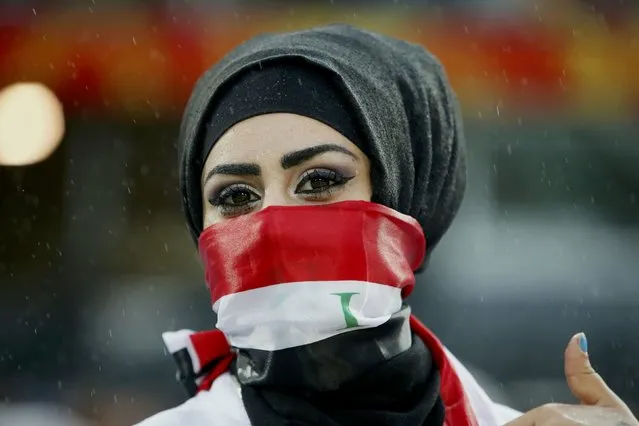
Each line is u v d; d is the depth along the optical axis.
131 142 18.52
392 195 4.53
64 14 17.48
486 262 15.70
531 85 16.81
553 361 14.38
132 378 16.17
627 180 16.83
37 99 17.48
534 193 16.62
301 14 17.52
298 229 4.26
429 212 4.92
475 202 16.31
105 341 16.62
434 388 4.47
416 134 4.77
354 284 4.27
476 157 16.59
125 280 18.09
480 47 16.89
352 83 4.43
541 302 14.89
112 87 17.47
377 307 4.29
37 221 18.94
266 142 4.33
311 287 4.25
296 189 4.36
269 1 17.28
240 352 4.44
